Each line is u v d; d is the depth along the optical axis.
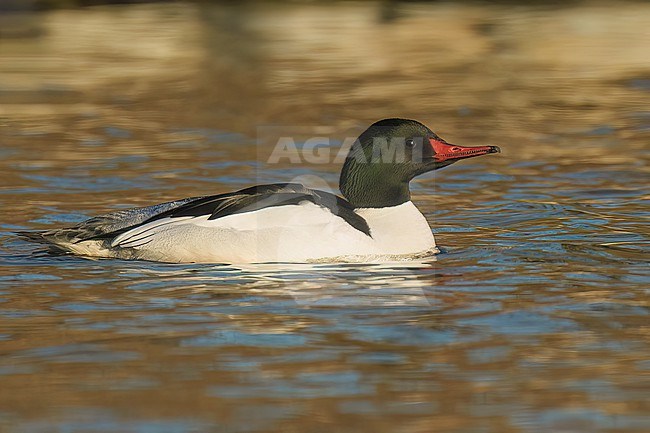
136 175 16.59
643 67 26.22
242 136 19.59
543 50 28.50
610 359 8.86
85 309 10.17
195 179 16.41
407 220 12.25
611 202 14.95
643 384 8.34
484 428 7.60
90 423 7.66
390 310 10.14
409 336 9.42
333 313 10.05
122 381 8.41
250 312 10.09
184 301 10.41
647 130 19.95
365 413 7.83
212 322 9.78
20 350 9.09
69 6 35.03
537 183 16.23
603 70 25.97
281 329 9.60
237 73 25.80
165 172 16.84
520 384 8.36
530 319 9.86
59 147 18.55
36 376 8.52
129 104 22.44
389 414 7.81
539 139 19.42
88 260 11.99
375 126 12.45
